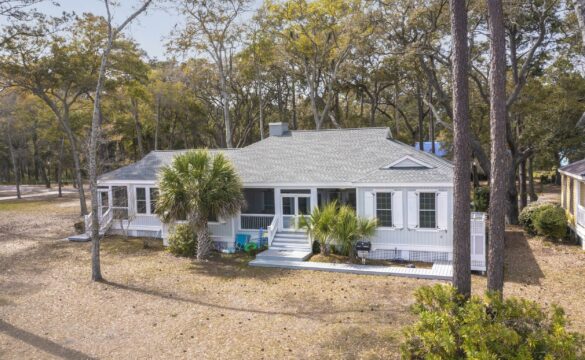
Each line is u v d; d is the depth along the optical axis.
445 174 17.84
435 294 9.32
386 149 21.59
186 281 16.45
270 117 60.78
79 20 30.14
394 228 18.41
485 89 29.73
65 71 29.45
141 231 25.08
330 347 10.42
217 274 17.34
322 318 12.31
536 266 17.05
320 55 40.12
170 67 47.78
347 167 20.56
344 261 18.16
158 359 10.07
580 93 26.36
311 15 36.34
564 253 18.95
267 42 37.94
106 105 40.88
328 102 38.81
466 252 9.90
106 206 26.12
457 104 9.83
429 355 7.85
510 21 24.22
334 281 15.88
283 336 11.15
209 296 14.60
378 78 38.62
